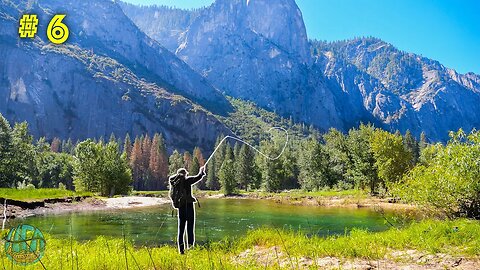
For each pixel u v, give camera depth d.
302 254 9.45
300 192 82.00
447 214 15.27
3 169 71.31
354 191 62.00
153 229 19.83
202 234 18.47
